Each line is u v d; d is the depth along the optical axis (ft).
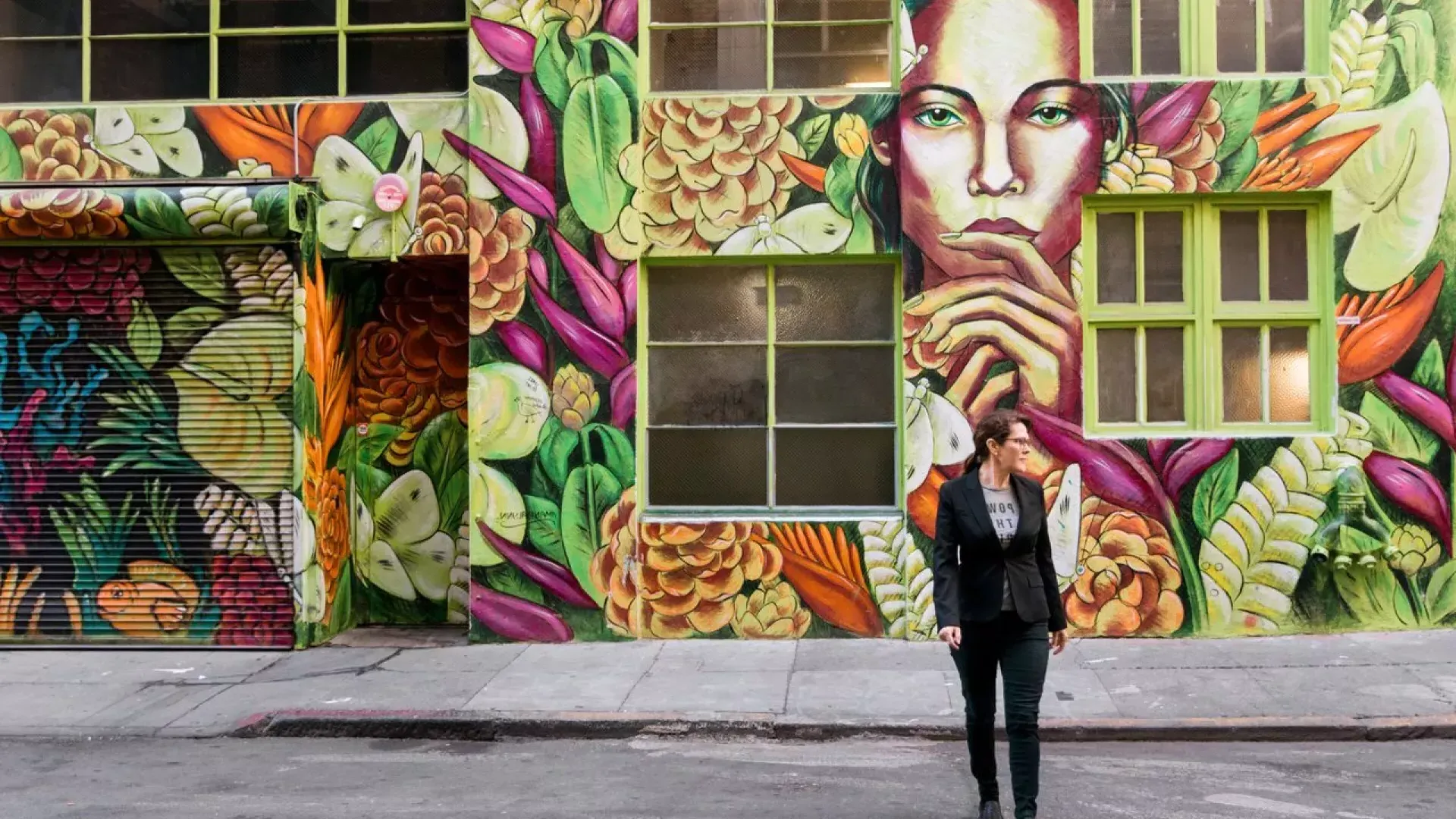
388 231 34.01
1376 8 32.22
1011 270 32.71
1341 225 32.27
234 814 20.33
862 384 33.81
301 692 28.94
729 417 33.96
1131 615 32.53
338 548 35.06
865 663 30.60
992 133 32.71
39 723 27.09
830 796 21.12
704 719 26.13
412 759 24.31
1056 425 32.58
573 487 33.32
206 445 33.32
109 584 33.58
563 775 22.84
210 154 34.37
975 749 19.16
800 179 33.27
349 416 35.73
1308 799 20.68
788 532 33.22
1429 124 32.19
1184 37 33.17
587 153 33.27
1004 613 18.75
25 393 33.71
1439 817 19.57
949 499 19.07
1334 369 32.32
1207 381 32.94
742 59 34.01
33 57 35.22
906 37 32.86
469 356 33.86
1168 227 33.22
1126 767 22.93
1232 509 32.37
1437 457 32.24
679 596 33.30
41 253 33.45
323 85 34.86
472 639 33.47
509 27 33.35
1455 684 27.66
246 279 33.12
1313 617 32.35
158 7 35.09
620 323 33.27
